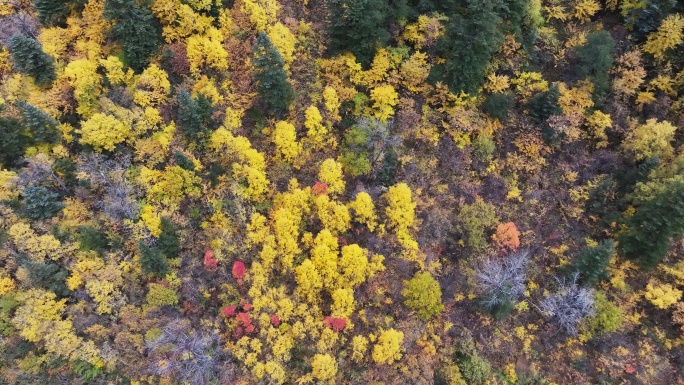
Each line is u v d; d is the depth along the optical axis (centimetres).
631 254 3722
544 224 3947
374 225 3447
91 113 3509
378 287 3312
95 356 2958
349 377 3069
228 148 3475
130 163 3453
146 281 3173
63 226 3145
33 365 2977
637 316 3691
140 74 3744
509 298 3488
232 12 3875
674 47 3994
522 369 3575
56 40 3634
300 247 3391
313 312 3144
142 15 3572
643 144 3916
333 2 3769
